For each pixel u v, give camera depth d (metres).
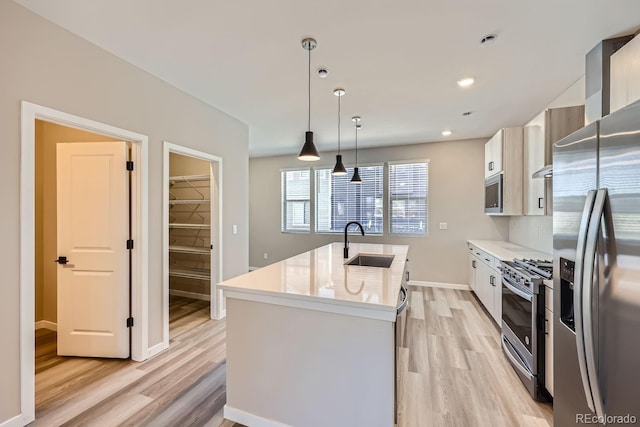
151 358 2.71
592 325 1.23
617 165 1.14
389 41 2.16
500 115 3.79
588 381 1.25
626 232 1.09
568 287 1.56
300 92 3.08
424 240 5.33
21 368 1.82
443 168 5.21
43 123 3.27
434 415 1.94
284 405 1.76
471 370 2.49
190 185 4.70
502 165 3.45
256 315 1.82
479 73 2.65
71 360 2.66
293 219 6.45
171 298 4.68
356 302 1.57
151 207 2.74
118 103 2.42
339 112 3.68
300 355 1.72
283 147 5.68
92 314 2.68
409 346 2.94
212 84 2.90
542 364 2.08
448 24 1.96
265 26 2.00
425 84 2.87
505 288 2.72
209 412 1.97
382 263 3.16
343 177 5.94
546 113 2.63
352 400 1.61
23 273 1.84
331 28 2.01
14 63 1.80
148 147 2.70
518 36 2.08
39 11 1.86
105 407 2.01
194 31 2.06
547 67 2.52
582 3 1.75
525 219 4.04
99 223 2.66
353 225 5.85
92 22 1.97
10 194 1.79
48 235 3.31
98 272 2.67
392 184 5.56
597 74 2.19
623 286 1.10
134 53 2.35
